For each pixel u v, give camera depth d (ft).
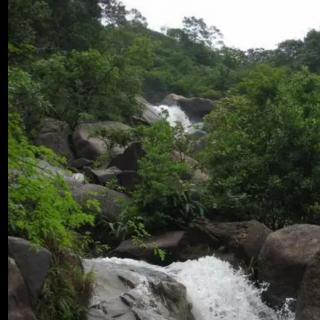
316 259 23.72
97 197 35.42
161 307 23.53
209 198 36.27
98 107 63.77
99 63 64.34
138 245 31.63
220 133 40.42
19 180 17.51
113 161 45.80
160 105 103.04
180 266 30.12
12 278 16.79
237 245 31.35
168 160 36.17
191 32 181.37
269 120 37.91
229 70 137.18
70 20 86.58
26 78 45.14
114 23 135.33
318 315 22.76
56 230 18.97
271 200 35.53
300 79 40.42
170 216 34.32
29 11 63.77
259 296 28.84
